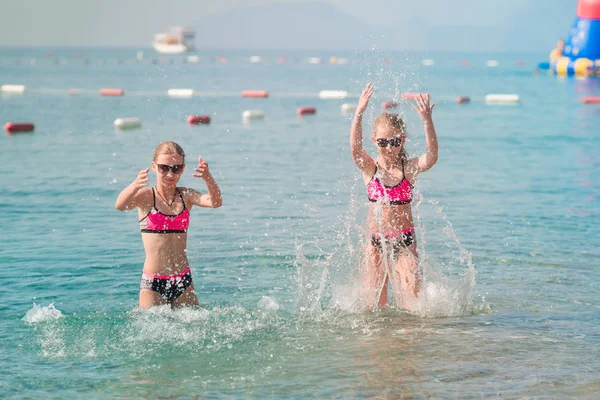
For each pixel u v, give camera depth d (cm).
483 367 817
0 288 1128
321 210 1719
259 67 13888
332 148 2897
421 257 1100
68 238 1455
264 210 1723
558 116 4216
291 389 761
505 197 1895
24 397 739
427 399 731
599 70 8344
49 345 895
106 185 2045
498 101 5272
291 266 1267
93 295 1102
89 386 771
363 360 845
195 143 2997
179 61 17550
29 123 3406
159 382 784
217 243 1417
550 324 976
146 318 995
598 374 795
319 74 10488
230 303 1074
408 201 1070
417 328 966
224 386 771
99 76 8888
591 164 2480
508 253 1347
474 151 2811
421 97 1043
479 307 1055
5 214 1673
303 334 944
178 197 1035
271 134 3356
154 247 1020
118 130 3450
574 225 1574
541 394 742
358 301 1070
